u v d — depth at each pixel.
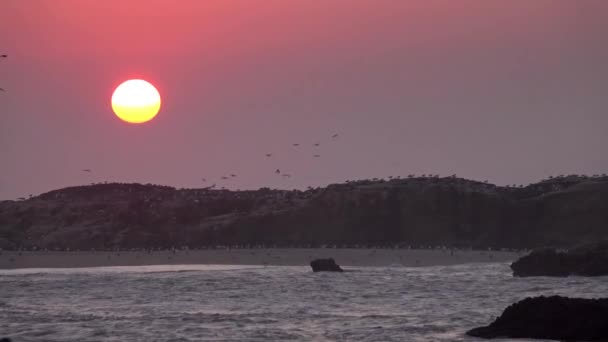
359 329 150.38
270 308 182.12
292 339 140.75
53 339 140.75
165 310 179.12
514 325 140.75
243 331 148.38
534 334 138.12
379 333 146.00
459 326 152.62
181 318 164.25
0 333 146.50
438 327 151.50
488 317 163.50
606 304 138.12
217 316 167.00
